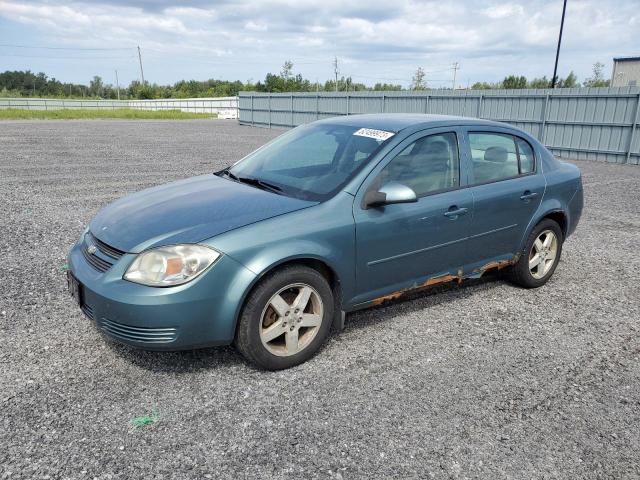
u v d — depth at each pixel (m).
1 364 3.27
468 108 20.09
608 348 3.79
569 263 5.84
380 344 3.72
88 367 3.27
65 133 22.64
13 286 4.60
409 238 3.75
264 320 3.20
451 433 2.74
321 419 2.82
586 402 3.08
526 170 4.71
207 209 3.36
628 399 3.13
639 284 5.20
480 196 4.18
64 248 5.82
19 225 6.78
